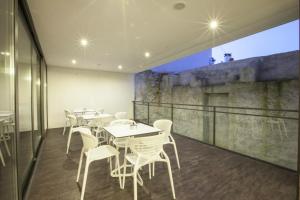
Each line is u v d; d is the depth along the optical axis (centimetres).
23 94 218
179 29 269
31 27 247
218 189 209
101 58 458
